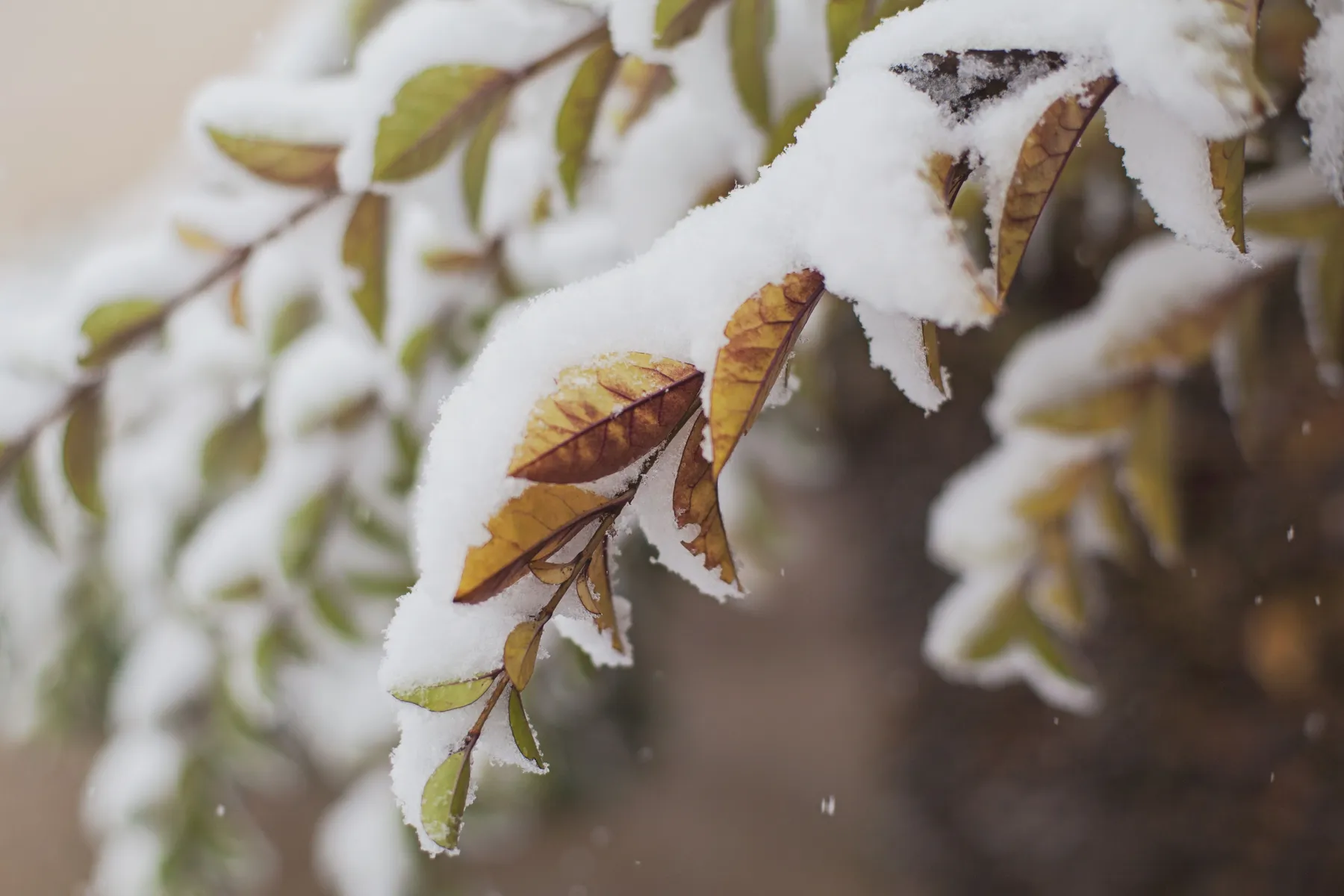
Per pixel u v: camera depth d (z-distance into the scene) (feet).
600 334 1.48
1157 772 5.86
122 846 4.48
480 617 1.47
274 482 2.98
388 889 5.13
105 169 15.61
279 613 3.39
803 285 1.47
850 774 9.72
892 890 8.44
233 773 4.93
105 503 2.21
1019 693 7.35
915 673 8.61
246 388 3.03
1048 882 6.31
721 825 10.02
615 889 9.55
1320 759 5.10
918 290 1.43
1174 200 1.55
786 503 10.85
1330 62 1.69
